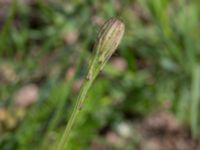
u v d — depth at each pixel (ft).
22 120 1.19
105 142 1.37
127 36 1.46
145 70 1.52
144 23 1.72
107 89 1.39
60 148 0.49
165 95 1.47
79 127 1.20
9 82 1.36
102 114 1.33
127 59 1.41
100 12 1.31
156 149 1.50
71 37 1.63
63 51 1.31
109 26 0.44
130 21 1.53
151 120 1.54
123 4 1.33
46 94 1.19
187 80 1.47
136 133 1.49
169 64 1.47
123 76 1.41
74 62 1.32
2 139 1.13
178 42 1.46
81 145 1.21
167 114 1.56
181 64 1.47
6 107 1.22
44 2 1.52
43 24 1.67
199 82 1.39
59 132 1.14
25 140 1.14
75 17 1.32
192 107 1.36
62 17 1.43
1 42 1.15
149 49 1.51
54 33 1.35
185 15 1.55
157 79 1.48
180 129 1.55
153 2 1.41
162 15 1.42
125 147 1.43
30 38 1.60
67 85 1.03
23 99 1.46
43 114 1.17
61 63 1.30
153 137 1.52
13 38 1.45
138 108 1.46
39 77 1.38
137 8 1.76
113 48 0.44
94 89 1.27
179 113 1.45
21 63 1.35
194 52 1.47
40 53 1.26
